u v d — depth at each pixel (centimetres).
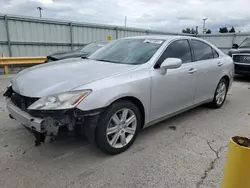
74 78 263
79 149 291
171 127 371
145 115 305
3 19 980
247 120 413
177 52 360
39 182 226
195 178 235
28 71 316
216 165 259
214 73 433
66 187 219
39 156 273
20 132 335
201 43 423
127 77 277
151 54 329
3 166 251
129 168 252
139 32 1498
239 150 135
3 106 461
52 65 335
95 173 242
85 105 235
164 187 221
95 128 254
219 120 409
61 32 1170
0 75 894
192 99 390
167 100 333
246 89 700
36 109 229
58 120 231
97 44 834
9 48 1017
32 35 1077
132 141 296
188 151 291
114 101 263
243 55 809
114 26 1354
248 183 135
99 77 262
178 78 343
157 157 276
